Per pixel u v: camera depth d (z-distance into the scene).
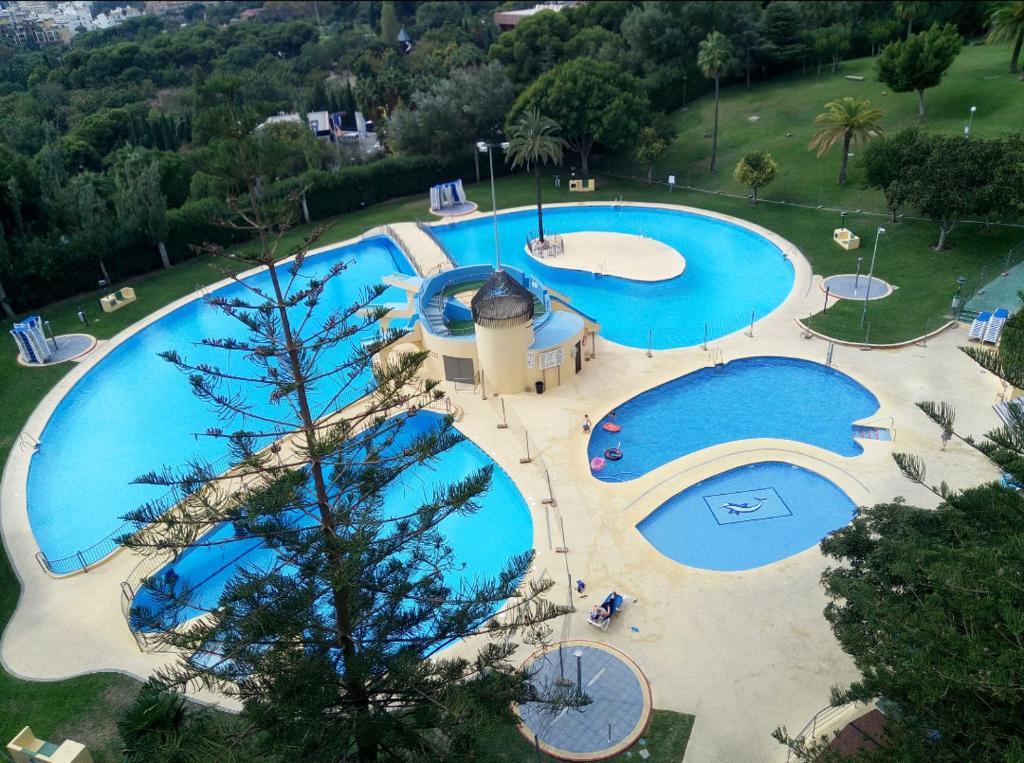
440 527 29.36
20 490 33.38
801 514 28.16
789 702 20.55
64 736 21.02
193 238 60.72
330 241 63.00
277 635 14.80
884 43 81.25
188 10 179.88
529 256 56.44
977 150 42.69
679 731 19.98
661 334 42.84
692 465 30.95
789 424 33.47
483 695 16.02
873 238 50.62
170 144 80.81
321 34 148.38
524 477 31.02
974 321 37.22
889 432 31.34
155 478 15.50
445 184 69.12
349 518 15.62
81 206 54.03
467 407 36.53
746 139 70.69
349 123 105.00
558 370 37.44
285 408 38.72
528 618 17.11
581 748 19.61
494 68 75.44
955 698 12.82
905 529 18.22
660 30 79.12
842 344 38.69
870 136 58.81
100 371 44.22
